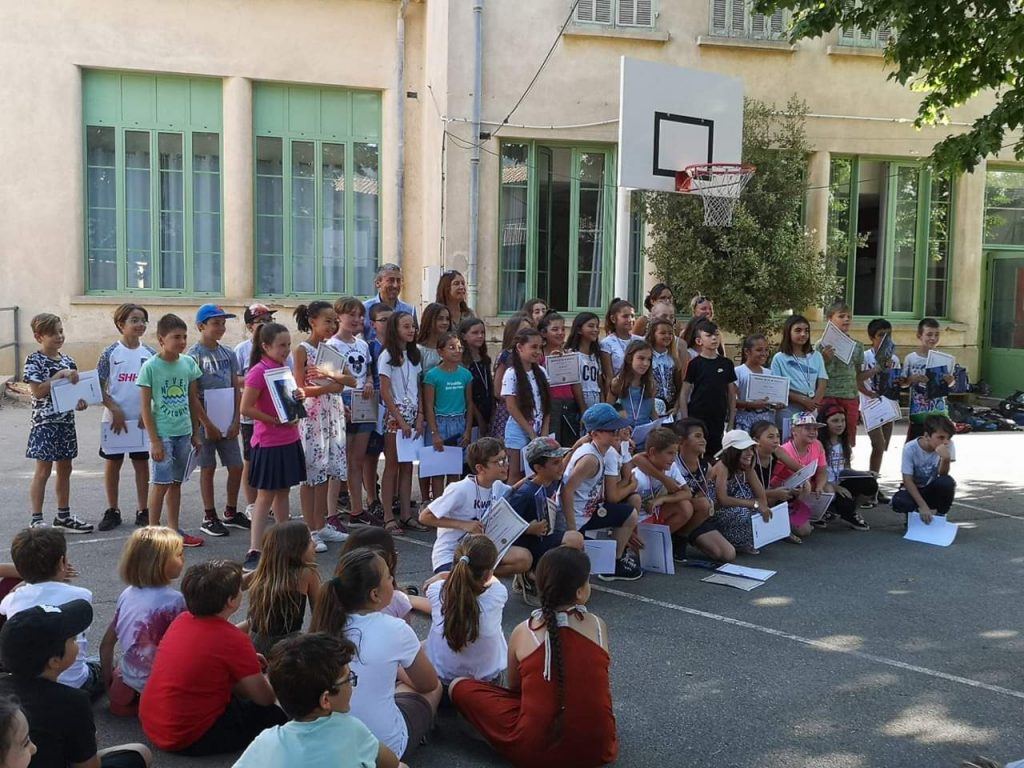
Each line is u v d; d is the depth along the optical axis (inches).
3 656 128.2
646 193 503.8
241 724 156.2
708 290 494.0
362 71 573.3
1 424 459.5
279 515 263.0
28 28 528.4
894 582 256.7
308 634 127.6
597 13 538.9
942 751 162.1
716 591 247.0
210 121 562.6
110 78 547.5
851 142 577.9
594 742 148.2
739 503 281.7
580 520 247.0
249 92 560.1
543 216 553.3
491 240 537.0
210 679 152.7
